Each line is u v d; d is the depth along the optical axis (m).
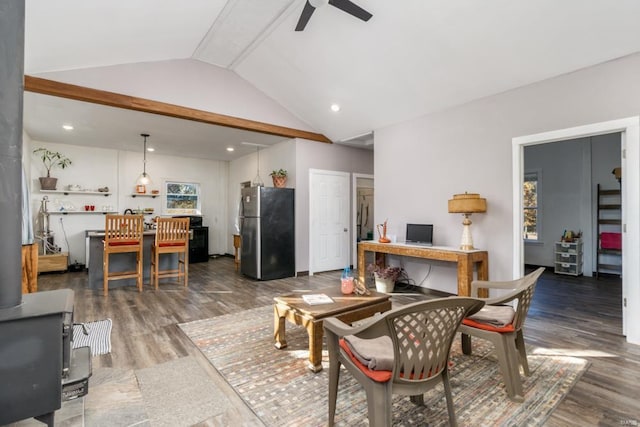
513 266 3.53
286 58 4.10
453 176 4.11
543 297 4.21
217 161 8.25
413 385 1.41
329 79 4.28
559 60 3.00
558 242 5.84
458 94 3.83
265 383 2.09
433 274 4.43
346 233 6.31
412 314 1.34
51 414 1.49
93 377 2.15
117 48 3.37
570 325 3.16
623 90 2.79
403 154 4.74
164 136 5.66
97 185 6.57
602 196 5.63
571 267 5.68
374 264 4.98
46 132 5.36
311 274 5.78
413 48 3.37
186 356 2.48
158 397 1.92
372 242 4.68
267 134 5.44
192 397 1.92
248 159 7.40
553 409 1.80
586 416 1.74
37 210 5.94
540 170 6.33
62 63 3.29
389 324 1.30
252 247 5.36
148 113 4.33
